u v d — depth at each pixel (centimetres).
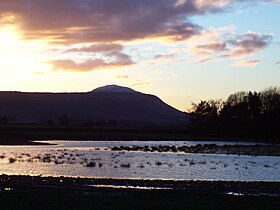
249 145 11412
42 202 2611
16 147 9975
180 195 3131
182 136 16312
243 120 16262
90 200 2716
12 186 3534
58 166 5497
